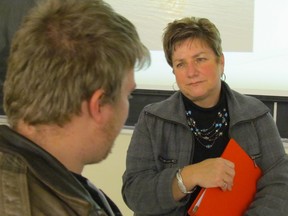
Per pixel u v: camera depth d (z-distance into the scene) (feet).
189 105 4.27
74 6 2.03
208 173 3.81
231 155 4.05
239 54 6.50
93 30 1.96
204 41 4.06
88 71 1.92
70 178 1.92
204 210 3.82
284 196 4.02
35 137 2.00
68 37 1.94
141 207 4.05
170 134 4.26
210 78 4.07
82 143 2.04
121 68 2.01
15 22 7.24
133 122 7.06
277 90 6.46
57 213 1.78
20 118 1.99
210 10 6.53
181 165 4.17
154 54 6.81
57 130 1.98
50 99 1.91
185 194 3.90
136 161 4.24
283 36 6.32
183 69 4.13
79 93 1.93
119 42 2.00
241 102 4.35
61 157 2.02
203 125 4.27
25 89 1.93
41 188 1.82
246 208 4.03
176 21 4.21
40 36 1.94
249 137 4.23
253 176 4.13
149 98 6.95
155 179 4.00
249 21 6.41
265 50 6.42
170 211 4.11
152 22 6.77
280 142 4.33
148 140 4.29
